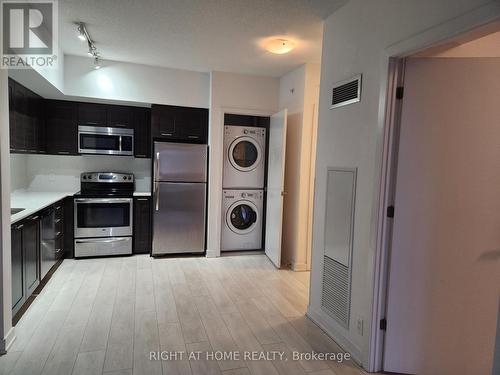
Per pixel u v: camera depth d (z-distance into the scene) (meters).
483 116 1.86
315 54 3.53
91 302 2.93
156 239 4.31
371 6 2.11
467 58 1.85
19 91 3.33
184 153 4.32
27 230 2.72
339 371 2.09
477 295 1.94
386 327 2.07
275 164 4.24
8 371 1.96
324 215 2.64
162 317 2.70
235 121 5.03
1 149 2.07
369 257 2.08
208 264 4.16
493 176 1.87
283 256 4.36
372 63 2.09
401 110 1.95
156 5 2.52
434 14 1.63
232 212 4.71
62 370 1.98
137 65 4.18
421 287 2.00
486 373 1.96
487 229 1.90
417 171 1.95
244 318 2.75
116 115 4.43
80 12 2.67
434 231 1.96
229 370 2.05
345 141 2.38
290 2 2.41
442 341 2.01
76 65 3.97
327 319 2.56
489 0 1.36
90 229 4.15
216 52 3.58
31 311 2.73
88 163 4.61
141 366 2.05
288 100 4.29
